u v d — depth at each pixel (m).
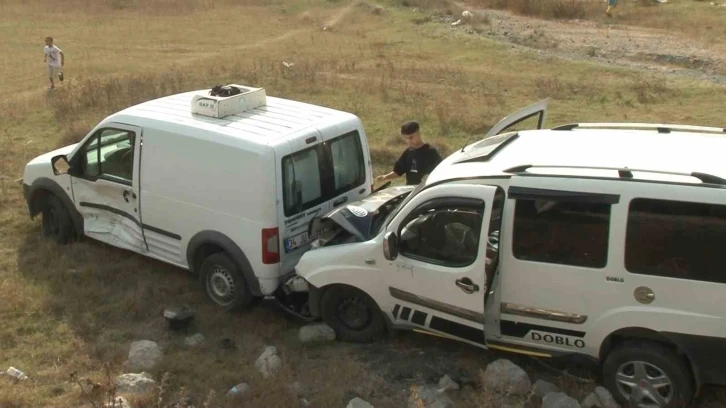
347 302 6.79
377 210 6.90
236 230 7.08
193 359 6.62
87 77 20.64
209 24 31.56
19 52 25.86
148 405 5.97
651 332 5.44
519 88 18.30
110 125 7.99
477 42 25.12
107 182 8.12
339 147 7.54
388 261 6.33
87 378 6.29
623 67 20.97
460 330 6.11
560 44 24.59
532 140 6.55
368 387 6.16
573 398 5.74
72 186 8.59
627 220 5.42
